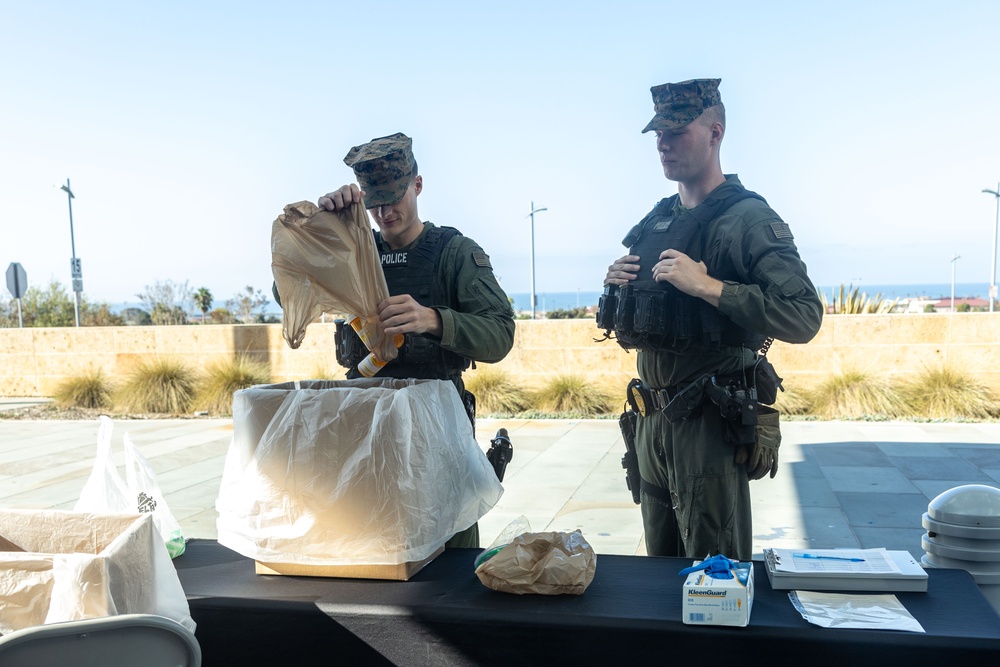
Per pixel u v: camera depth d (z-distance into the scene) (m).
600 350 9.84
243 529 1.98
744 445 2.36
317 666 1.80
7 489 6.10
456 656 1.72
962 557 2.20
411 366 2.34
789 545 4.39
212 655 1.85
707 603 1.62
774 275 2.27
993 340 8.95
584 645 1.66
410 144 2.39
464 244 2.40
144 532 1.63
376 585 1.90
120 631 1.49
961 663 1.52
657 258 2.50
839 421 8.52
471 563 2.05
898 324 9.16
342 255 1.97
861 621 1.61
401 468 1.87
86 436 8.48
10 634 1.40
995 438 7.33
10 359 11.84
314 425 1.91
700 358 2.42
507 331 2.31
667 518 2.61
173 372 10.52
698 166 2.49
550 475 6.13
